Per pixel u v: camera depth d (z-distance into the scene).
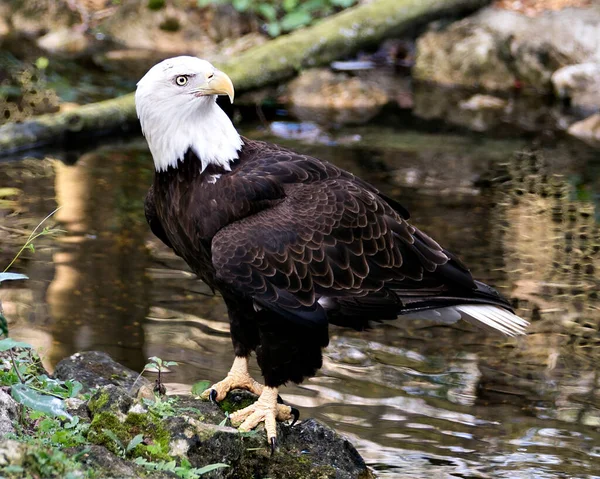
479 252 13.14
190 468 6.80
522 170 16.34
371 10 20.97
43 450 5.84
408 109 19.80
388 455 8.69
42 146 16.92
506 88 20.83
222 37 22.64
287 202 8.10
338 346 10.89
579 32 20.62
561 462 8.72
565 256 13.08
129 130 17.89
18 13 23.33
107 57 21.94
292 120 18.89
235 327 8.53
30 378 7.89
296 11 22.22
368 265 8.13
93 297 11.58
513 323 8.41
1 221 13.52
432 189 15.33
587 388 10.11
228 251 7.82
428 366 10.49
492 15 21.52
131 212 14.13
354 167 16.22
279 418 8.20
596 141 18.02
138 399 7.43
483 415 9.53
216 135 8.13
